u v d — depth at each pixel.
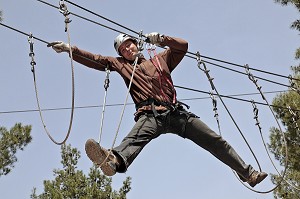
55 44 6.10
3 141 16.56
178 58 6.48
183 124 6.21
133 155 5.89
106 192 15.59
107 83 6.09
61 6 5.63
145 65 6.38
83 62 6.25
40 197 15.81
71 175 15.90
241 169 6.42
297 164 14.64
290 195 14.38
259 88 7.23
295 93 14.28
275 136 14.86
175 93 6.36
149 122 6.08
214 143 6.33
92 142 5.63
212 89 6.69
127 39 6.39
